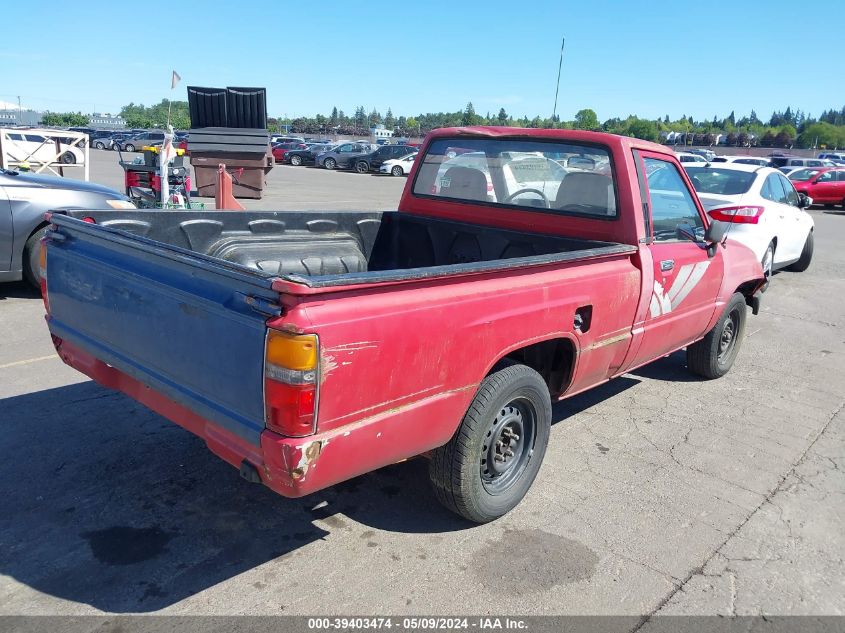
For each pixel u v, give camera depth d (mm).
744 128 153250
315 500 3582
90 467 3758
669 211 4445
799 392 5660
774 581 3092
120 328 2982
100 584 2828
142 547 3094
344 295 2379
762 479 4070
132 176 10086
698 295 4770
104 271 3027
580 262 3514
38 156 11039
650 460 4258
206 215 4125
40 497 3439
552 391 3814
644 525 3498
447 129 4906
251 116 16391
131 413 4449
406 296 2598
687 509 3680
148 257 2812
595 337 3682
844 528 3566
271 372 2281
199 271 2539
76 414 4391
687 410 5145
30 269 7055
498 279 3025
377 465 2709
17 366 5176
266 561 3047
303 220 4609
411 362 2621
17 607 2664
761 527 3535
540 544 3279
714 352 5586
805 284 10617
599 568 3117
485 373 3006
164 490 3574
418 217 5008
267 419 2342
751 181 9414
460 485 3141
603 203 4125
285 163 40812
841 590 3053
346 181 28656
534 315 3176
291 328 2229
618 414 5012
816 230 18375
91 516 3305
